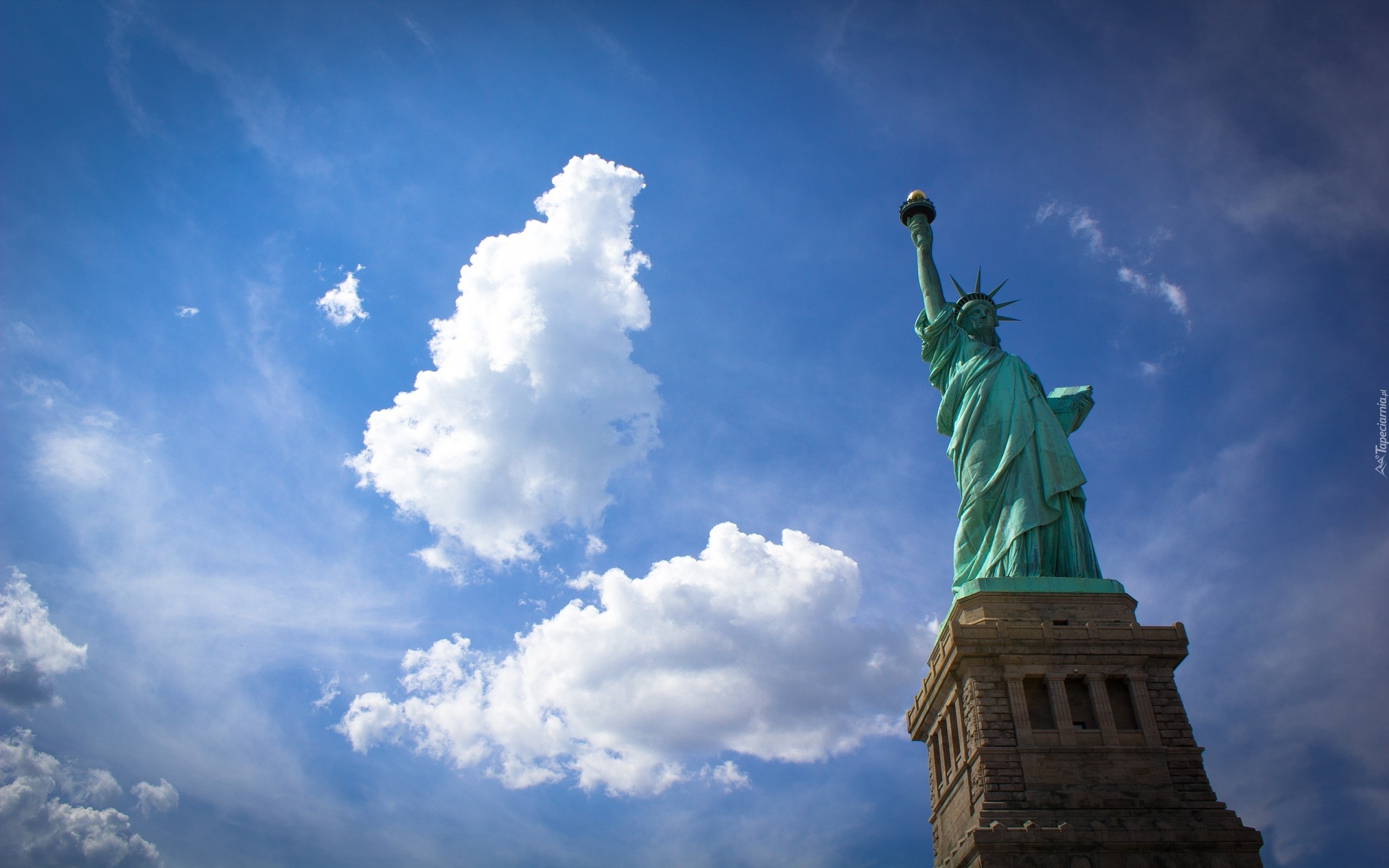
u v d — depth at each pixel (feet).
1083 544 261.65
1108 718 227.40
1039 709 230.27
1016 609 245.86
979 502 270.46
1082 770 219.41
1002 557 261.03
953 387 294.46
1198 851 205.26
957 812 234.38
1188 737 225.97
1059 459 270.46
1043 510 262.67
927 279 320.70
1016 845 202.90
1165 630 237.66
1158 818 212.84
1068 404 297.53
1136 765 220.84
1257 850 205.77
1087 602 247.29
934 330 307.78
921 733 271.49
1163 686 233.14
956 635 233.55
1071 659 233.35
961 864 212.23
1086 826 206.39
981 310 307.99
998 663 233.76
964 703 236.63
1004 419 278.87
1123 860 203.41
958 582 270.87
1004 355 293.43
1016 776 217.77
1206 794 218.38
